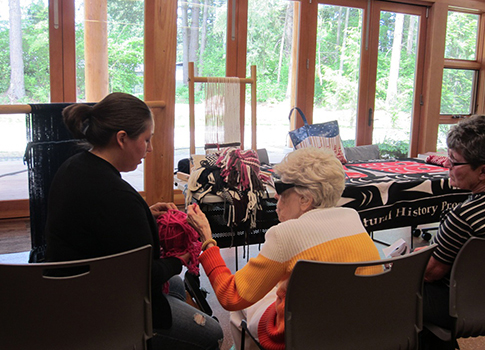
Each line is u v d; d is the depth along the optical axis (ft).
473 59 20.54
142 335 4.08
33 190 5.80
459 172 4.87
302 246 4.06
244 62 15.97
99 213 4.00
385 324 4.18
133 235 4.06
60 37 13.06
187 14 14.96
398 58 18.63
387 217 8.15
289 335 3.88
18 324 3.57
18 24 12.64
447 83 20.11
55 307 3.60
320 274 3.74
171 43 7.21
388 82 18.62
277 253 4.09
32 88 13.08
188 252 5.05
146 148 4.50
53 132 5.76
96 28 13.41
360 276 3.86
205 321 4.91
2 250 10.80
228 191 6.63
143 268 3.87
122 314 3.90
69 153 5.87
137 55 14.26
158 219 5.18
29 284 3.45
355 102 18.15
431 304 5.05
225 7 15.42
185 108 15.51
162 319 4.45
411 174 8.89
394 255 5.71
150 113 4.43
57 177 4.28
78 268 4.15
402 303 4.21
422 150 19.69
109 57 13.87
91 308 3.73
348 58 17.65
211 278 4.61
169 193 7.82
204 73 15.57
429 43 18.92
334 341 4.04
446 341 4.75
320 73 17.26
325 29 17.02
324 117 17.67
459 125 4.88
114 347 3.93
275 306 4.66
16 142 13.05
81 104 4.31
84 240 4.09
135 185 14.85
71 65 13.33
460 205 4.83
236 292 4.30
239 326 5.41
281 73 16.66
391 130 19.12
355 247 4.17
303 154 4.40
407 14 18.40
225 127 9.41
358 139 18.44
